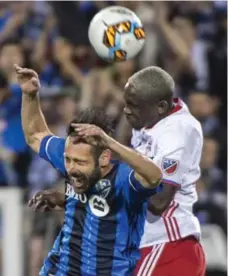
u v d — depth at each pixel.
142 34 21.98
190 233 20.81
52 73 40.28
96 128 17.69
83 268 19.52
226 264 33.81
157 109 20.58
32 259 32.38
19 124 37.91
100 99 37.84
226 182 37.84
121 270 19.39
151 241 20.70
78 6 43.59
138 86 20.48
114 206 19.23
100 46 21.92
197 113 40.03
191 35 42.16
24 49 40.12
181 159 20.38
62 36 42.69
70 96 37.97
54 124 37.09
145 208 19.59
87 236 19.45
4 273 32.19
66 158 18.98
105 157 18.91
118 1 40.81
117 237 19.33
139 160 18.02
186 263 20.75
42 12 42.66
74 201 19.59
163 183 20.25
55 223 32.31
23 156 37.28
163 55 40.81
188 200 20.88
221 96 42.41
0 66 38.97
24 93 20.39
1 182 36.00
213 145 37.50
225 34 44.22
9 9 42.00
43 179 36.28
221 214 35.06
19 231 32.38
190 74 41.78
